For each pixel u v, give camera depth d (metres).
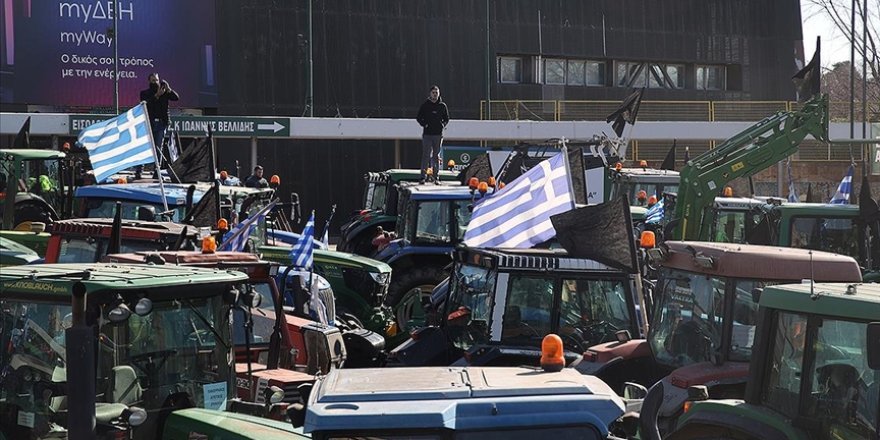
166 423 9.42
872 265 19.16
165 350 9.55
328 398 7.23
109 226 16.00
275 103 46.91
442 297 18.59
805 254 12.27
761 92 56.59
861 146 45.84
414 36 49.59
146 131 20.05
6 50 43.47
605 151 30.72
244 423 9.40
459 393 7.26
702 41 55.41
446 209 22.09
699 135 45.44
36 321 9.44
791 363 9.95
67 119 39.72
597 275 13.68
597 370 12.73
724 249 12.38
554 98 52.72
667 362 12.70
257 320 13.98
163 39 45.31
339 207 47.66
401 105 49.31
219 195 19.39
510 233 14.67
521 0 51.78
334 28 48.12
